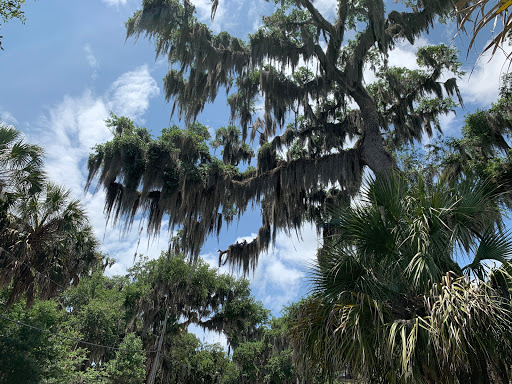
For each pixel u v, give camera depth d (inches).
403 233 245.9
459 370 203.2
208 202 579.2
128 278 1121.4
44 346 602.5
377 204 263.3
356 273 252.7
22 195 458.3
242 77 589.3
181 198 576.1
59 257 488.4
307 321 247.0
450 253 237.6
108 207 555.2
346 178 525.0
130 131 584.7
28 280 438.0
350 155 537.3
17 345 557.3
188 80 571.2
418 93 607.2
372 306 222.5
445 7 496.4
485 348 186.5
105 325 927.7
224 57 548.7
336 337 222.1
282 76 603.8
